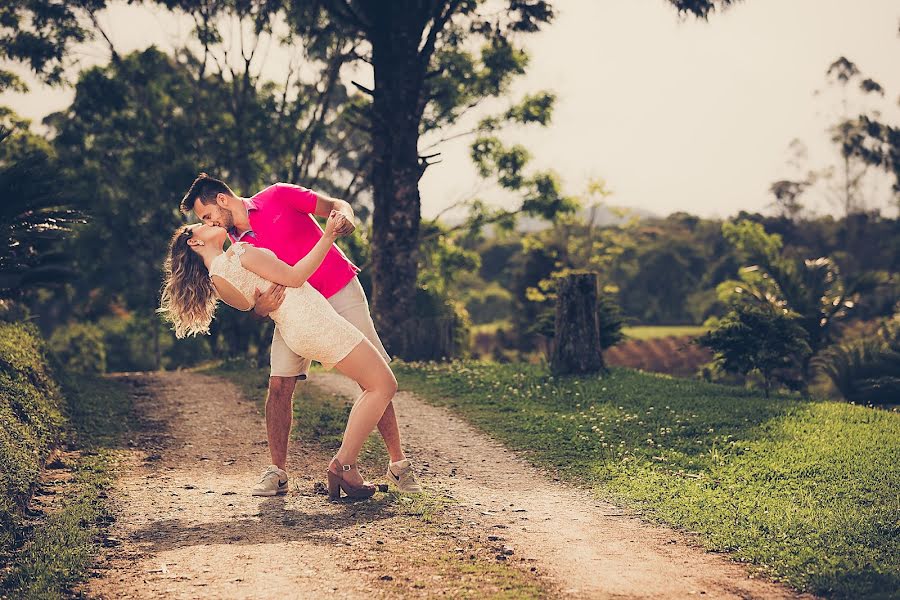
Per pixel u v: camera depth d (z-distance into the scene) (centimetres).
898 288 2942
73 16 2239
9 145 2209
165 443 773
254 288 532
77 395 925
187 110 2488
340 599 385
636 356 3756
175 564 434
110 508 543
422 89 1786
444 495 593
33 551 454
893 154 4925
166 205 2405
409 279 1708
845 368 1242
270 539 474
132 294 2564
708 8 1566
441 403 1036
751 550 468
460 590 397
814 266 1792
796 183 5856
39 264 1039
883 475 638
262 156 2538
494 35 1967
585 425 863
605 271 4478
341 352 542
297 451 746
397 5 1683
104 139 2430
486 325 5288
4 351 817
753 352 1084
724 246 6228
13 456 591
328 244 529
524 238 3869
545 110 2405
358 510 540
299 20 2153
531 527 518
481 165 2459
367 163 2609
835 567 435
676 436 816
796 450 730
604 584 412
